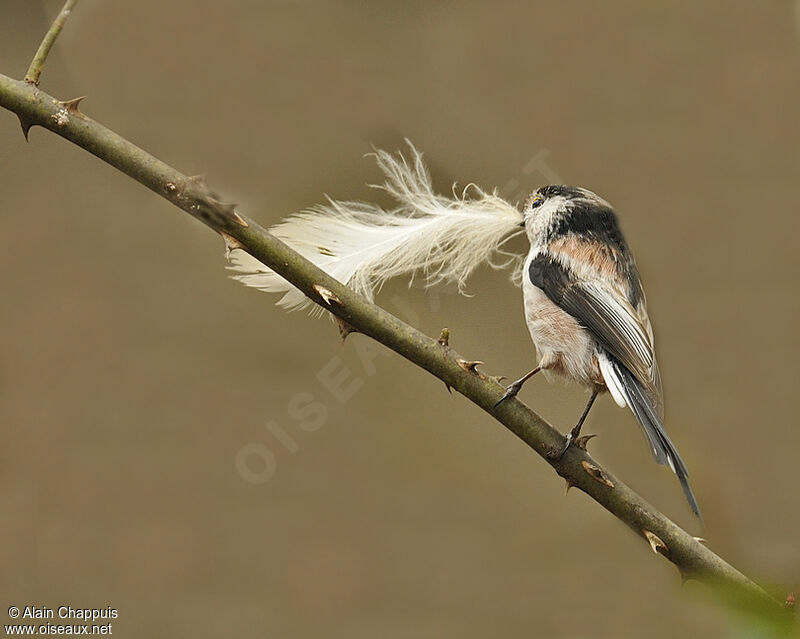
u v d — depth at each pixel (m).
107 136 4.87
